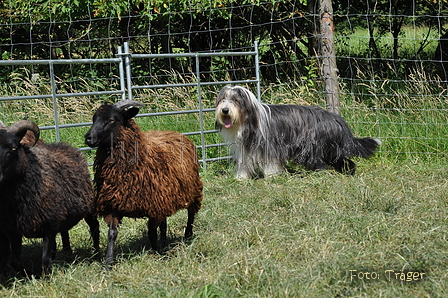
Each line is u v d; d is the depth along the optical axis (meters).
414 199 6.14
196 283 4.22
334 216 5.62
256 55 8.91
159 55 7.93
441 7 13.20
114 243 5.29
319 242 4.96
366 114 9.24
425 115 9.12
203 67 13.77
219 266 4.46
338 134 7.92
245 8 12.48
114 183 4.72
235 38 13.38
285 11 12.27
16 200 4.31
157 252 5.03
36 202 4.37
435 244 4.65
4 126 4.39
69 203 4.66
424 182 6.99
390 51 14.56
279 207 6.20
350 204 6.12
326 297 3.81
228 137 7.91
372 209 5.91
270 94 11.78
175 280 4.28
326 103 9.11
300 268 4.34
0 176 4.08
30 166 4.36
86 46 13.66
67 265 4.93
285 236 5.14
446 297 3.66
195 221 5.98
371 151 8.16
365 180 7.16
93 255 5.10
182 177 5.03
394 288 3.81
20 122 4.31
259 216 5.92
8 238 4.70
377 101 10.23
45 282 4.36
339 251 4.64
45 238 4.56
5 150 4.10
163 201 4.84
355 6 13.81
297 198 6.48
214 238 5.25
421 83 9.98
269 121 7.80
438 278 3.96
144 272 4.52
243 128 7.65
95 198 4.97
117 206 4.79
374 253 4.54
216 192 7.14
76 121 9.85
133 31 13.27
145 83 11.84
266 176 7.73
